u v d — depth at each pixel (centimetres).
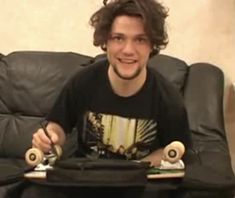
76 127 172
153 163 154
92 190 144
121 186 134
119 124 161
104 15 150
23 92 218
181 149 144
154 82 161
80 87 164
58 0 244
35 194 144
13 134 214
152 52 157
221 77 218
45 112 215
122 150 163
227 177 146
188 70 220
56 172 134
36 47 251
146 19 146
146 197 140
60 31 247
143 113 160
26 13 248
